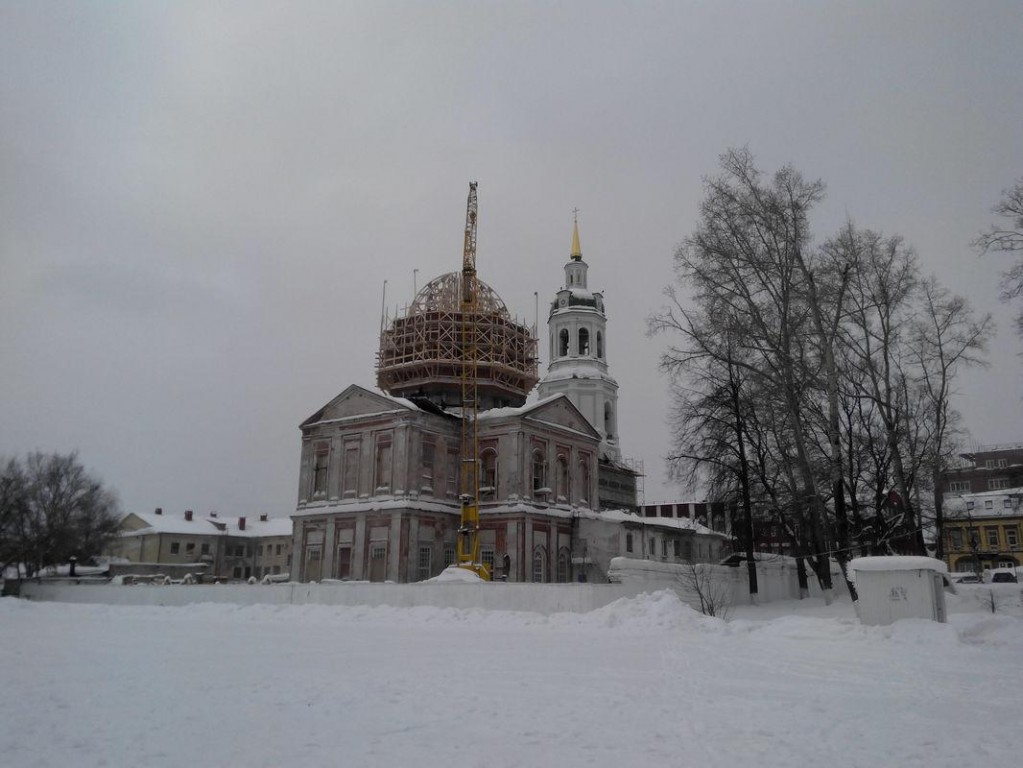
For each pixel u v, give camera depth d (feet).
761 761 27.22
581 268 284.82
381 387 216.54
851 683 44.98
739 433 135.44
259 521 371.97
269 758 27.48
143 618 113.09
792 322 113.50
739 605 125.90
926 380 133.90
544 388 265.95
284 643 71.20
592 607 98.89
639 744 29.66
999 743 29.86
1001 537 288.51
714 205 117.80
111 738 30.58
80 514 277.03
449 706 37.32
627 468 269.44
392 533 170.40
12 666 53.21
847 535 114.73
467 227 219.41
